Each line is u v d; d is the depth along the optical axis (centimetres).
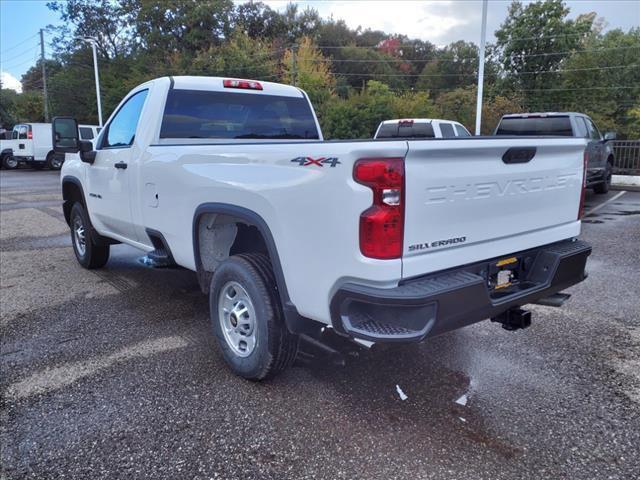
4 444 274
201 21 4503
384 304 239
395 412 302
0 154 2759
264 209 297
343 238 249
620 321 449
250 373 329
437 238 257
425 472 249
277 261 295
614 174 1773
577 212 358
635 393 325
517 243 308
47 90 4191
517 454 263
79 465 257
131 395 323
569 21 3866
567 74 3950
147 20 4475
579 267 340
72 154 624
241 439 277
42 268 642
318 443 272
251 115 479
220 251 382
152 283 573
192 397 320
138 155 434
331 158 251
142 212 441
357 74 5984
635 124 3222
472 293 257
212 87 451
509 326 321
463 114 3916
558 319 454
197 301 509
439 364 366
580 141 342
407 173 239
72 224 645
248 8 5025
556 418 296
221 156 333
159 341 408
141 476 248
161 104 426
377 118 3114
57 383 340
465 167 264
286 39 5181
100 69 4322
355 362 368
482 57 1745
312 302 275
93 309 486
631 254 699
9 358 379
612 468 253
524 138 296
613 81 4066
